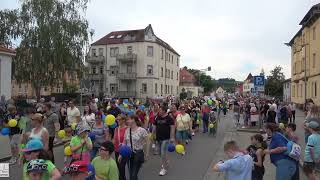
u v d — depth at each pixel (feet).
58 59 124.77
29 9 126.21
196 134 79.25
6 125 47.60
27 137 30.27
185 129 52.37
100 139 34.22
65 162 41.27
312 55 148.77
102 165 22.80
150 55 240.73
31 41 124.67
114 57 246.47
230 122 115.44
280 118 80.64
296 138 28.19
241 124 102.42
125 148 28.94
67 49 126.00
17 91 181.37
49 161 17.08
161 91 253.65
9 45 129.39
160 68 250.16
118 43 244.63
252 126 93.09
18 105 90.74
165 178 37.68
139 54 239.50
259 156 26.22
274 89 260.83
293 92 198.49
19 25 126.62
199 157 50.55
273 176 38.88
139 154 30.48
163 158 39.58
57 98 149.18
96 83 250.57
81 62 130.62
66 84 133.59
